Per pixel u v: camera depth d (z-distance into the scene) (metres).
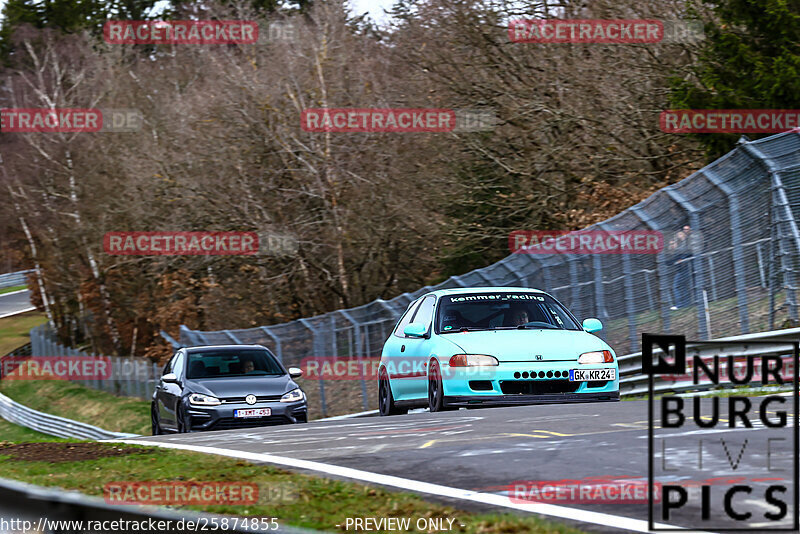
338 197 141.00
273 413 60.97
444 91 131.88
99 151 191.25
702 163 113.38
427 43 134.12
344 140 141.00
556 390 47.09
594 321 51.94
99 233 187.25
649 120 116.75
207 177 146.75
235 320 159.50
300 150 140.12
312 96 142.38
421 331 51.78
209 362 65.69
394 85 143.00
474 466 29.12
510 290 54.03
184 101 169.38
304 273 144.50
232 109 143.38
